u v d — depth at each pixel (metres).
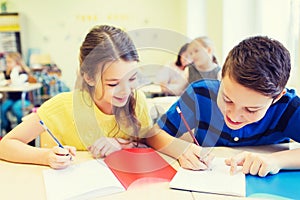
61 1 4.44
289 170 0.76
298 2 1.57
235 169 0.76
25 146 0.87
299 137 0.89
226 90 0.75
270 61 0.70
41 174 0.76
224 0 2.32
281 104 0.90
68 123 0.94
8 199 0.64
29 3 4.43
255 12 2.26
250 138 0.94
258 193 0.66
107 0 4.46
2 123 3.81
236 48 0.76
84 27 4.47
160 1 4.48
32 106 3.85
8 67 4.23
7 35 4.29
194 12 3.60
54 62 4.47
